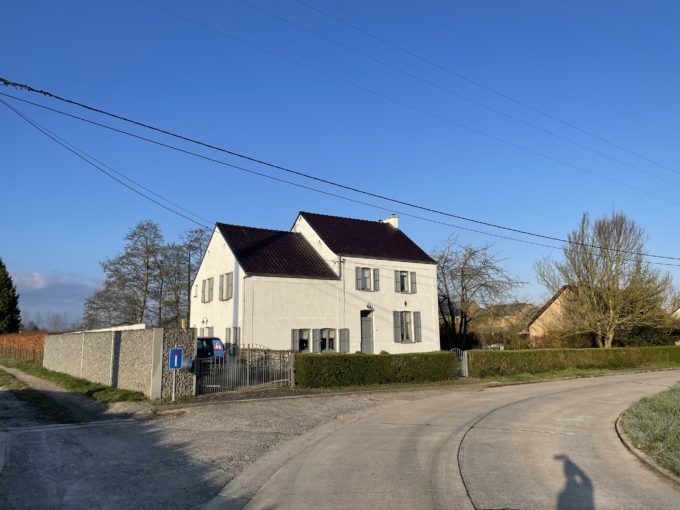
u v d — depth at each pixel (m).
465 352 27.19
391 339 34.16
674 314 45.47
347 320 32.00
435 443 10.42
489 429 12.14
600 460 9.14
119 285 47.09
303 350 29.88
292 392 18.09
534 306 51.00
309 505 6.45
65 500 6.67
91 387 18.27
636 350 37.31
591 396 19.44
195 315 34.94
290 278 29.97
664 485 7.55
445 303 42.41
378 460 8.92
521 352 29.48
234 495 7.01
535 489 7.23
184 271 49.72
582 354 33.38
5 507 6.37
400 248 36.91
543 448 10.07
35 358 32.75
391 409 15.73
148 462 8.73
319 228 34.50
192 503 6.64
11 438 10.56
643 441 10.16
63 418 12.92
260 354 21.58
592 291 40.31
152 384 15.52
